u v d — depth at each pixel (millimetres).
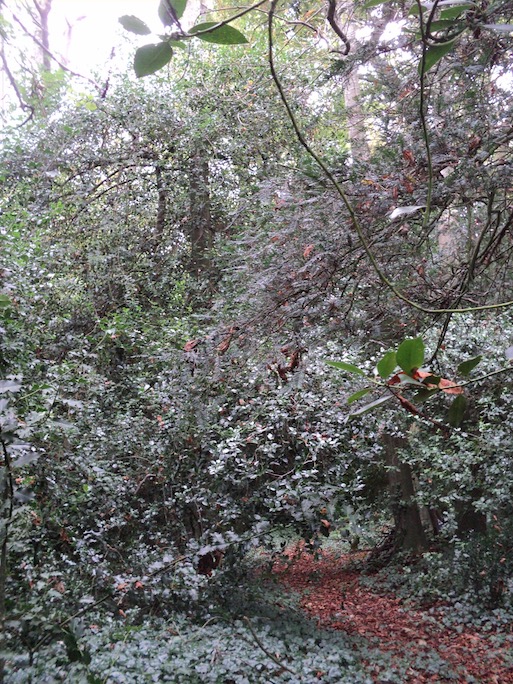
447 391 885
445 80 2420
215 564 5895
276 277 2338
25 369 4246
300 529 5477
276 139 7617
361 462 6098
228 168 8547
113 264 8141
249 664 4578
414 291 2391
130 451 5961
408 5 2256
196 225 8977
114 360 6945
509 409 6398
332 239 2205
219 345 2410
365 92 2592
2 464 1636
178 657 4488
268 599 6543
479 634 6797
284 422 5406
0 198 6727
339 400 5199
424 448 6898
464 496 7188
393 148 2307
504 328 5762
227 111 8211
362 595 8508
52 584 4199
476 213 3039
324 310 2268
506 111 2148
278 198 2471
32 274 5441
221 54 8516
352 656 5566
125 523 5543
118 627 4723
